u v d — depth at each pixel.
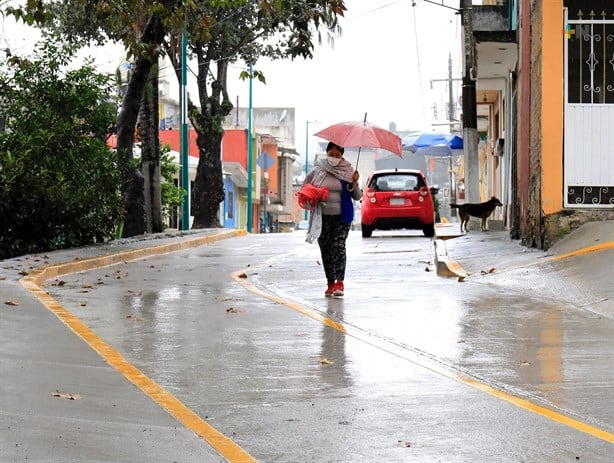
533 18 21.34
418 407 9.00
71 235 27.91
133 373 10.26
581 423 8.38
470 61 33.38
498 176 44.62
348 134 17.41
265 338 12.65
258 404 9.16
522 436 7.96
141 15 28.69
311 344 12.24
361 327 13.55
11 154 26.81
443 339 12.55
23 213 26.56
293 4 23.50
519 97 24.33
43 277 18.83
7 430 7.44
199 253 27.97
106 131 29.84
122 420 8.15
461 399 9.30
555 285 16.53
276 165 109.69
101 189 28.31
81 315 14.24
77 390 9.05
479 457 7.40
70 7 41.09
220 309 15.23
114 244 28.52
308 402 9.24
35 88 28.19
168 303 15.88
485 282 18.11
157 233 35.19
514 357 11.34
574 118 20.03
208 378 10.27
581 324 13.53
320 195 16.69
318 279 19.80
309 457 7.45
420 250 27.23
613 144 20.02
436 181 133.62
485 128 55.72
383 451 7.59
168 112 84.94
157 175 36.00
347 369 10.74
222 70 52.19
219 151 53.34
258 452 7.59
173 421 8.30
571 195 20.11
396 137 17.98
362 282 19.11
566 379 10.14
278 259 25.12
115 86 30.31
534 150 21.03
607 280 15.84
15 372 9.54
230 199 86.50
